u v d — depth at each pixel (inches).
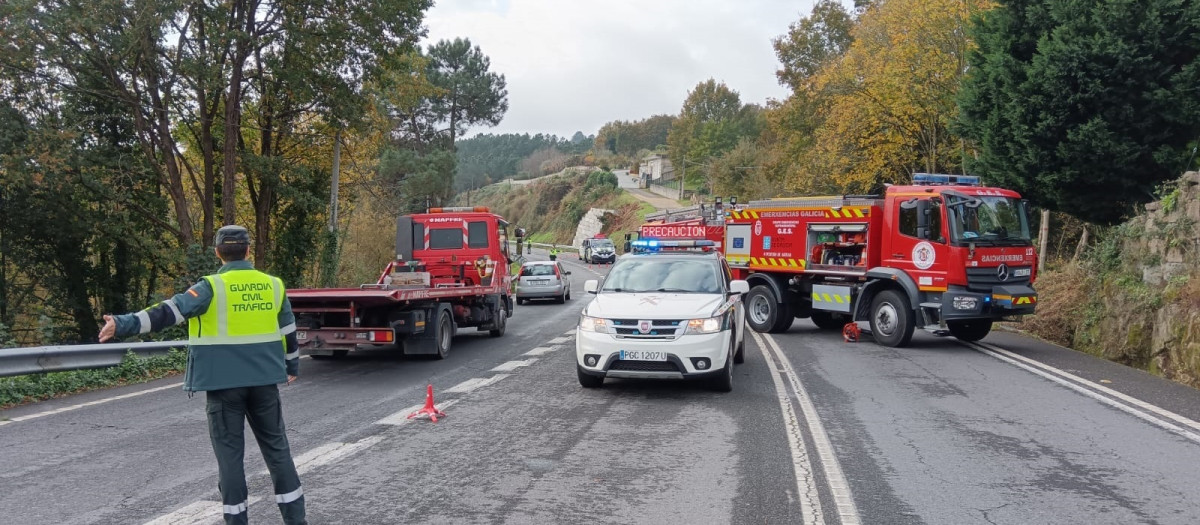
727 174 2763.3
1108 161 673.0
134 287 967.0
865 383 416.2
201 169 1090.1
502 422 317.7
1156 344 492.1
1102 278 617.6
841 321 714.8
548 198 4817.9
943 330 613.9
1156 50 642.2
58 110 800.9
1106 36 646.5
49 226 791.7
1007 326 735.1
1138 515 210.1
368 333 443.5
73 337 900.0
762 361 497.7
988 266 546.0
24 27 695.7
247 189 1121.4
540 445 279.7
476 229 670.5
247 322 185.6
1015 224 565.0
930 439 293.3
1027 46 760.3
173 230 905.5
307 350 452.8
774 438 292.0
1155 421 327.3
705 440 288.2
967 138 874.1
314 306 455.5
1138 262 566.9
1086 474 248.4
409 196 1736.0
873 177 1398.9
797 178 1699.1
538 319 865.5
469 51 2346.2
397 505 212.2
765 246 684.1
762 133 3137.3
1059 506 216.8
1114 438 297.0
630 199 3890.3
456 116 2353.6
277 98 990.4
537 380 423.2
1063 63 670.5
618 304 385.4
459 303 581.6
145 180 908.0
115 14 728.3
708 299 391.5
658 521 201.3
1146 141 666.8
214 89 816.3
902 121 1311.5
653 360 362.6
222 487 182.1
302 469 246.7
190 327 184.2
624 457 263.6
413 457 262.4
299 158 1111.0
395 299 440.8
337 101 953.5
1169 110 646.5
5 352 350.0
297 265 1163.3
